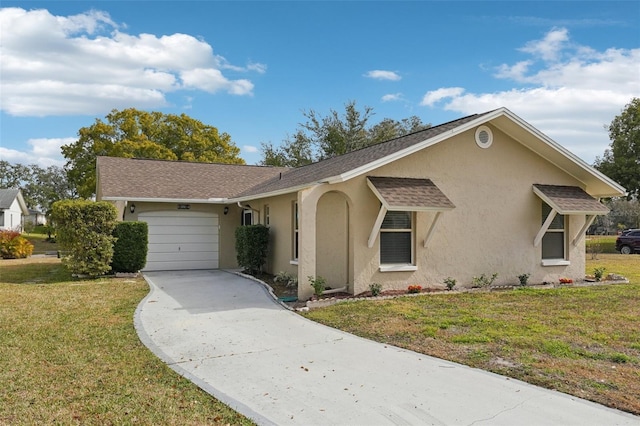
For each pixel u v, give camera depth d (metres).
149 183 17.64
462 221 12.12
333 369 5.73
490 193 12.48
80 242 13.39
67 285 12.23
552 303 9.96
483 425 4.14
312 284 10.34
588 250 30.05
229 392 4.96
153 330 7.61
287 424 4.17
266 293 11.20
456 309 9.26
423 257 11.62
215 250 17.66
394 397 4.81
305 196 10.33
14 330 7.38
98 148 33.59
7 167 73.44
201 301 10.19
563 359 6.03
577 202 12.64
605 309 9.30
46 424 4.09
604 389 4.99
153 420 4.20
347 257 11.18
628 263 21.42
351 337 7.25
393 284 11.27
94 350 6.38
